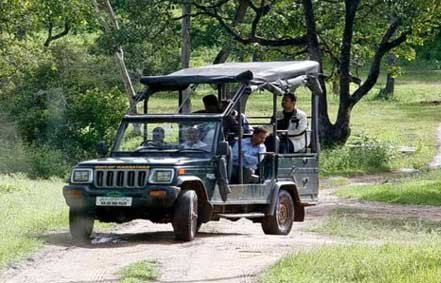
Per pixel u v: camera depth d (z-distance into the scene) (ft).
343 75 278.05
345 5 284.82
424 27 273.75
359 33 312.71
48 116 273.13
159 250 95.86
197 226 107.04
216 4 277.23
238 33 288.10
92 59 300.81
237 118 112.88
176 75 115.24
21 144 252.01
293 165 119.55
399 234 115.24
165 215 104.47
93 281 78.69
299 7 297.74
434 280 71.92
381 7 285.84
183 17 276.41
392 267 78.23
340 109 277.64
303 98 414.82
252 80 112.06
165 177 101.65
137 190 102.06
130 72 308.60
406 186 189.57
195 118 110.01
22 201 145.89
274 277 76.23
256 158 113.80
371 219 137.28
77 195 103.86
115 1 299.58
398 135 354.95
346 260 82.12
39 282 78.54
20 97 277.03
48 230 112.47
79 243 102.42
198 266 85.15
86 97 273.95
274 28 299.99
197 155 107.76
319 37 307.37
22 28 249.55
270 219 115.14
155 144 110.32
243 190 110.73
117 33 269.03
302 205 121.70
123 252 94.68
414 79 569.64
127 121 112.47
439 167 251.60
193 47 289.53
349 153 265.95
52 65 284.82
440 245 91.66
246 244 99.04
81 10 284.82
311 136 124.26
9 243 94.17
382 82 543.80
